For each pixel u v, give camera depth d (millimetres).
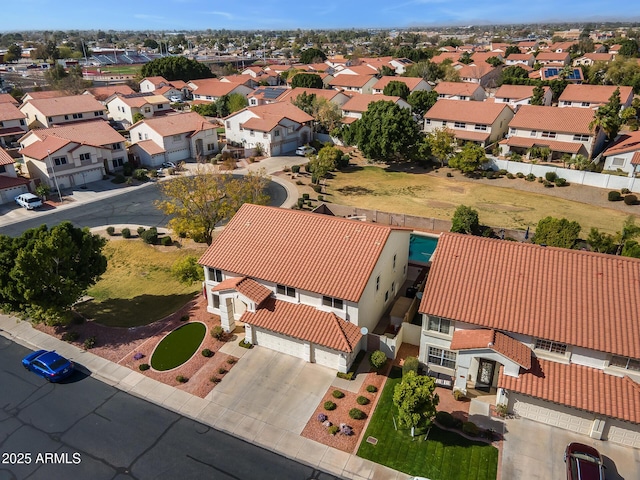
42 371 30609
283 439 26047
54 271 34406
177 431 26688
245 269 33656
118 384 30484
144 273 46500
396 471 24078
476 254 30688
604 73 125750
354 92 114000
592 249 43625
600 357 25469
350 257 32750
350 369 31109
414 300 36219
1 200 62812
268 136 83562
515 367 25812
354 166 80062
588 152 72625
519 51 197875
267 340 33125
